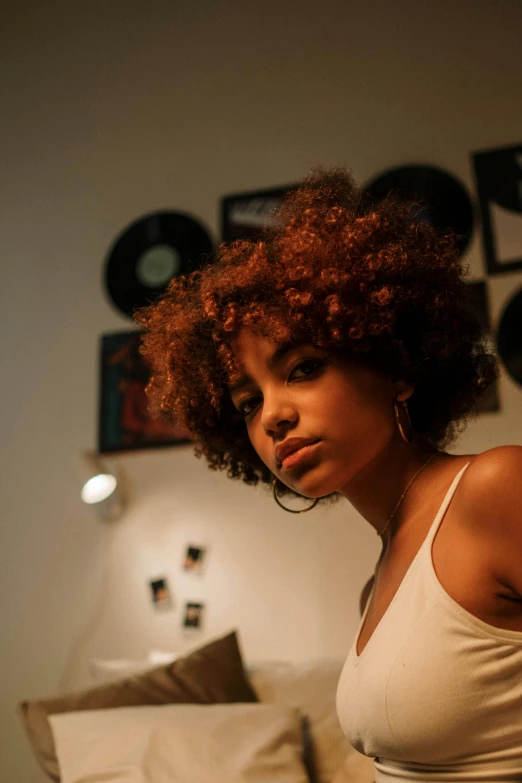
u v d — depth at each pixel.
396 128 3.14
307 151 3.23
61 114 3.64
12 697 2.91
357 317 0.90
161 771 1.79
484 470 0.81
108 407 3.15
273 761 1.85
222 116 3.40
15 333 3.37
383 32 3.29
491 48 3.13
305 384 0.91
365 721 0.87
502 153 2.98
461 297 1.05
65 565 3.03
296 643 2.72
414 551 0.91
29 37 3.79
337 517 2.82
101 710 2.06
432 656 0.80
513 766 0.80
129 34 3.67
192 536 2.94
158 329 1.19
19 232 3.51
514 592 0.80
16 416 3.26
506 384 2.72
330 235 0.99
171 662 2.29
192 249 3.23
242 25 3.50
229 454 1.26
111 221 3.41
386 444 0.93
